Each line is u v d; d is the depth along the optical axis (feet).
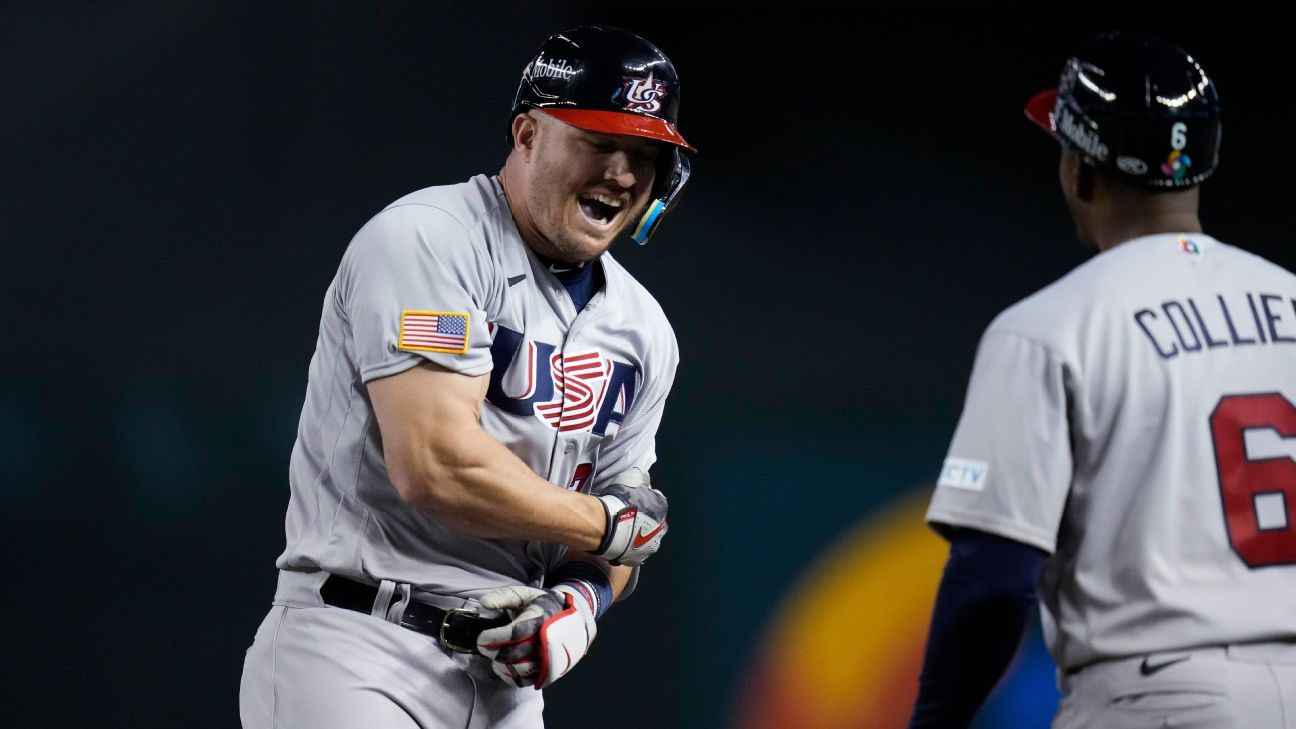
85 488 72.64
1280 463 20.63
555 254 27.68
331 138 76.59
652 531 28.68
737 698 69.41
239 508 72.95
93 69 75.66
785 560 71.92
